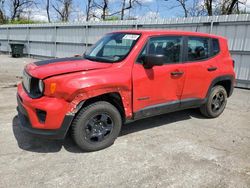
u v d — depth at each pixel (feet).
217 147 12.67
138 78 12.12
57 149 11.85
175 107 14.24
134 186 9.23
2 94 22.07
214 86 16.85
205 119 16.99
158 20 35.14
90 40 46.88
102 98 11.80
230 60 17.21
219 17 29.30
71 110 10.53
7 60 54.90
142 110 12.69
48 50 58.23
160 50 13.17
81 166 10.45
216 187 9.35
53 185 9.11
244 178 9.98
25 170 9.99
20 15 127.54
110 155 11.47
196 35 14.97
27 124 11.09
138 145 12.59
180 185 9.39
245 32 27.68
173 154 11.76
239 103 21.76
